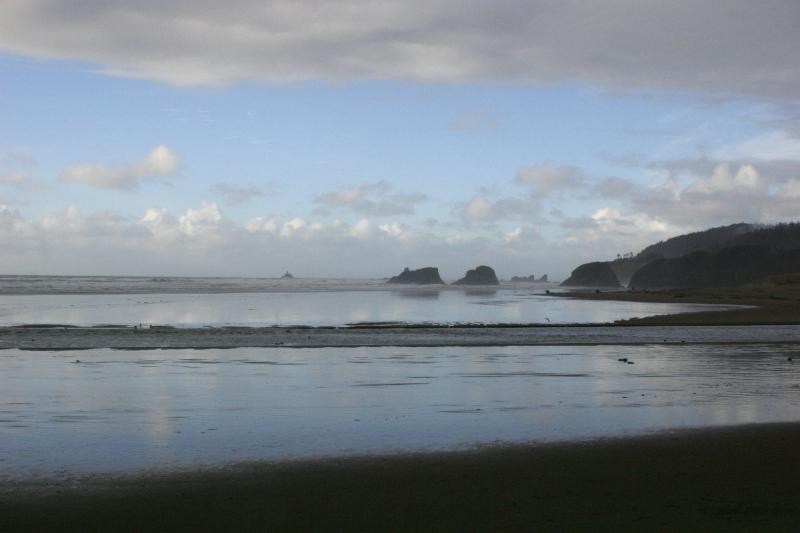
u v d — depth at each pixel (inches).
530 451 370.3
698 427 433.4
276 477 319.3
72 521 260.7
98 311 1704.0
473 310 2085.4
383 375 672.4
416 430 424.5
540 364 767.1
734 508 279.7
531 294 4276.6
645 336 1113.4
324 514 270.5
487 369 723.4
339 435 409.7
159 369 697.6
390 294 3809.1
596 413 483.8
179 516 267.3
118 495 291.4
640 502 286.5
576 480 317.1
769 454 364.8
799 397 556.4
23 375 647.1
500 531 253.1
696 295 3555.6
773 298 3073.3
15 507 275.7
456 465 341.1
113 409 488.4
